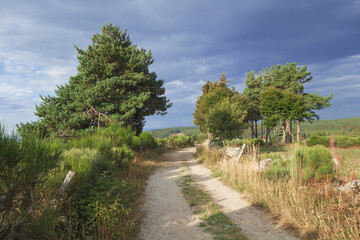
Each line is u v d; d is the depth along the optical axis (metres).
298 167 7.96
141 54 22.62
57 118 18.39
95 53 22.30
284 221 5.29
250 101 44.91
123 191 6.91
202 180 11.06
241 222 5.66
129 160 12.52
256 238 4.65
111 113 20.33
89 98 19.11
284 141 41.06
